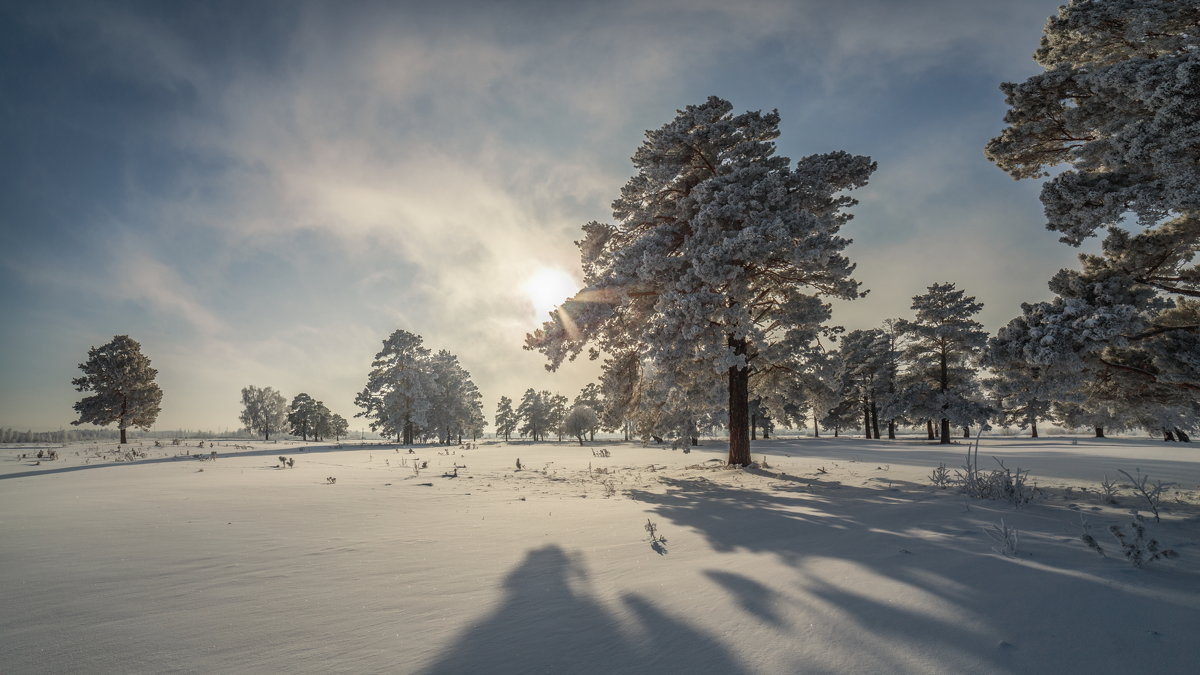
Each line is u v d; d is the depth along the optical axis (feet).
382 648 9.36
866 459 64.13
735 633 9.54
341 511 26.23
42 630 10.24
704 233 50.78
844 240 47.78
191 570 14.87
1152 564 12.85
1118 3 27.53
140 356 186.91
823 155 54.54
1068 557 13.69
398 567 15.21
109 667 8.56
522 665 8.55
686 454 98.12
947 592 11.13
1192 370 26.96
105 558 16.22
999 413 132.46
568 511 26.61
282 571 14.75
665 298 48.32
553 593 12.52
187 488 37.47
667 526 21.91
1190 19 26.84
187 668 8.54
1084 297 28.66
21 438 240.12
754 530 20.58
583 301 53.36
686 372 52.24
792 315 57.41
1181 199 22.81
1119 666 7.62
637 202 64.59
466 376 264.72
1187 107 22.63
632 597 11.98
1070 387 28.43
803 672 7.85
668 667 8.26
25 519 23.63
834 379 59.47
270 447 144.77
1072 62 32.01
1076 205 27.17
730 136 56.90
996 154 33.42
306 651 9.24
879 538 17.40
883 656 8.29
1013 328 29.14
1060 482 34.35
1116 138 25.76
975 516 20.62
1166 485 31.17
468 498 32.01
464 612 11.25
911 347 148.15
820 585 12.14
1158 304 29.22
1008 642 8.57
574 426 206.49
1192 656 7.80
